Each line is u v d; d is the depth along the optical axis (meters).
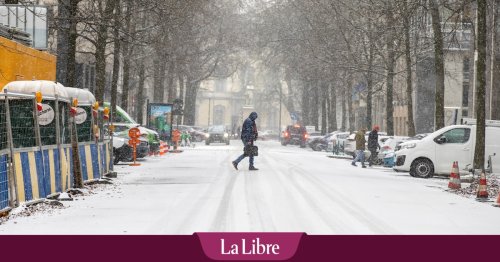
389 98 45.91
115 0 31.53
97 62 34.12
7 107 14.04
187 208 15.62
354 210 15.77
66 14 28.56
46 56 27.09
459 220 14.71
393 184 23.88
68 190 18.31
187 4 39.53
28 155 15.25
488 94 46.53
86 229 12.55
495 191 21.55
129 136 32.44
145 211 15.09
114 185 21.47
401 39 42.38
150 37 35.56
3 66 22.41
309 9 58.81
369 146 35.91
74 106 18.92
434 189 22.59
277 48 71.31
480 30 25.92
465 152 28.73
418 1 30.00
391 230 12.89
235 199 17.52
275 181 23.23
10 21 27.52
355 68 49.06
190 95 86.06
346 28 50.50
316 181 23.67
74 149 19.14
